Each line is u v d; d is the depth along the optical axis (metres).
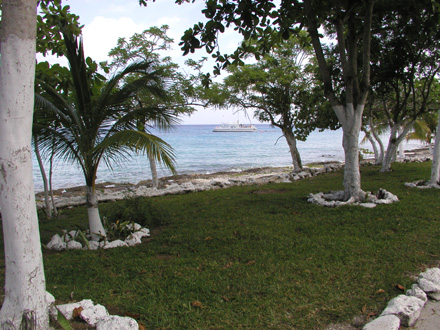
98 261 4.96
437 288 3.68
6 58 2.68
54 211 8.55
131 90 5.63
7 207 2.73
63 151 5.77
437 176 10.25
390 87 14.27
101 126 5.75
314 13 8.15
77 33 6.18
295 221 6.77
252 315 3.34
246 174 21.53
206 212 7.94
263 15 7.78
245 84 14.74
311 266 4.44
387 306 3.38
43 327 2.88
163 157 4.50
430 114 18.62
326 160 31.16
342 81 11.07
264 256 4.86
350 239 5.50
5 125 2.69
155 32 11.48
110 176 22.31
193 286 3.96
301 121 15.84
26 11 2.73
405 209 7.33
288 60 14.92
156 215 7.15
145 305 3.58
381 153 18.55
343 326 3.18
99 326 3.00
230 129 111.75
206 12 7.27
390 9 8.90
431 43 10.70
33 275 2.83
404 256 4.73
